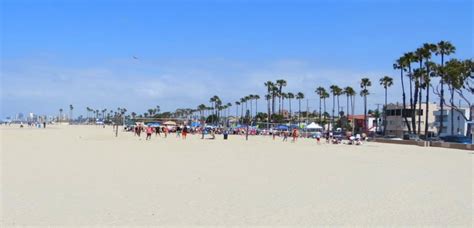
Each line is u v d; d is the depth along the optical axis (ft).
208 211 41.34
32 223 35.68
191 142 193.06
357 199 48.80
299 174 72.13
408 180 66.44
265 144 187.01
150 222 36.76
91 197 47.57
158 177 65.05
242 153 123.13
